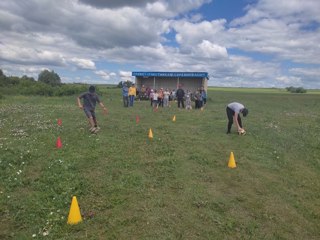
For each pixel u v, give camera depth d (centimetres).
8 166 957
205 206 739
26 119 1959
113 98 4306
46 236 607
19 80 6406
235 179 923
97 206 723
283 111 3219
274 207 763
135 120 1970
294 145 1376
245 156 1145
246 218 704
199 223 669
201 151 1185
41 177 882
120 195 779
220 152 1188
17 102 3456
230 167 1018
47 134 1434
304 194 862
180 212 705
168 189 826
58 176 883
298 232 671
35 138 1350
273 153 1217
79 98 1489
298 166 1098
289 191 867
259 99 5969
